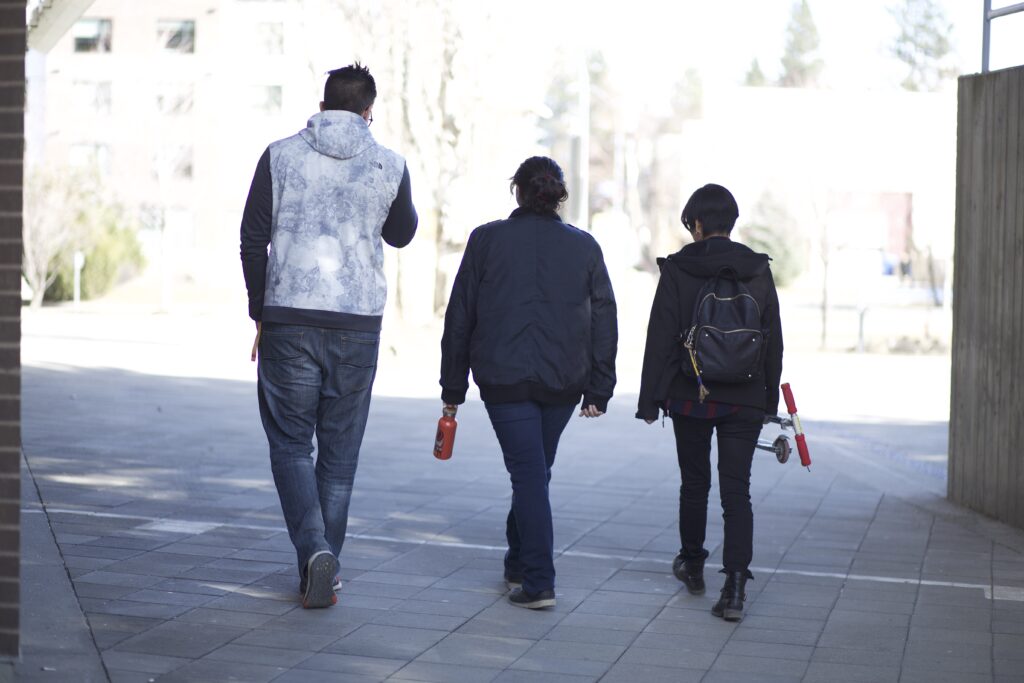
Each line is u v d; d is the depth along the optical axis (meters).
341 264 7.10
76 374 21.09
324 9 30.78
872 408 20.58
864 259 41.47
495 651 6.40
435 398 19.47
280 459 7.15
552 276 7.27
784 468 13.16
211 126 66.19
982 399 10.61
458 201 33.06
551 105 114.19
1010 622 7.17
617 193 58.56
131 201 62.28
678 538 9.38
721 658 6.40
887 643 6.72
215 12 66.62
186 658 6.05
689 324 7.33
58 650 6.02
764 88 56.41
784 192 56.16
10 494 5.59
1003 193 10.27
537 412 7.30
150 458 12.30
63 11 15.33
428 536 9.17
